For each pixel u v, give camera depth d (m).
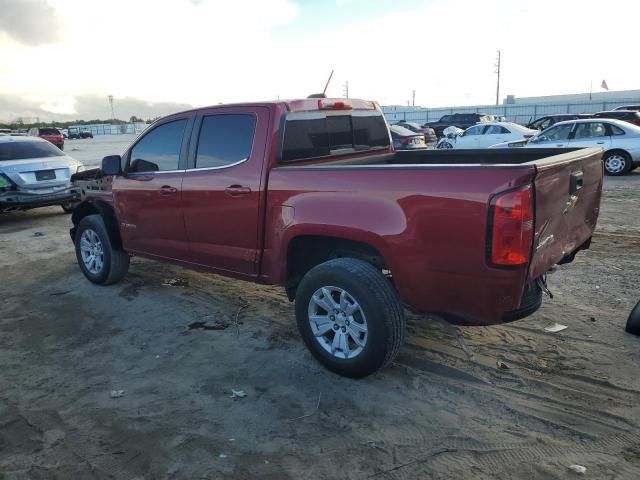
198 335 4.70
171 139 4.96
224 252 4.58
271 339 4.55
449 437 3.14
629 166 13.95
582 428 3.17
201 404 3.58
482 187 3.05
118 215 5.63
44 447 3.17
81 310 5.40
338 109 4.77
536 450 3.00
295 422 3.34
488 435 3.15
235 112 4.40
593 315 4.75
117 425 3.37
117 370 4.12
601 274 5.85
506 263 3.03
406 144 17.78
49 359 4.34
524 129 20.42
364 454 3.02
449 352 4.16
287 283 4.20
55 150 11.42
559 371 3.81
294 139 4.29
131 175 5.38
